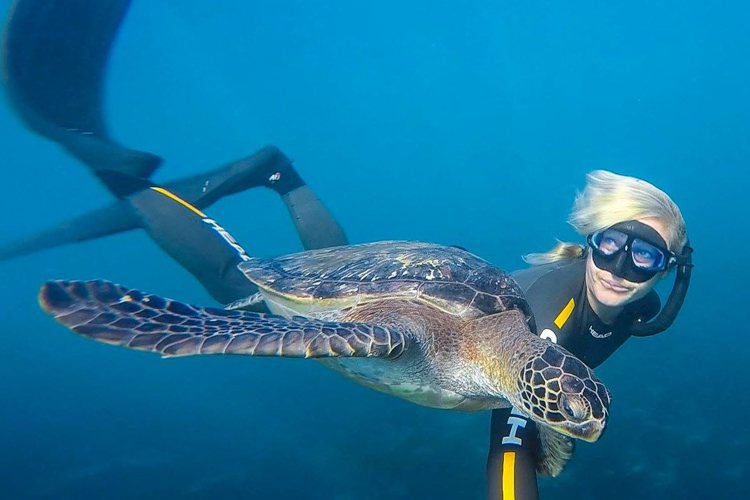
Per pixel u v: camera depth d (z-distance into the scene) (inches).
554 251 49.4
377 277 43.1
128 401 103.6
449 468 74.4
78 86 85.6
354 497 70.5
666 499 67.0
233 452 83.0
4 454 86.4
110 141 78.2
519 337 36.5
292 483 74.3
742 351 99.9
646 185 39.4
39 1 84.7
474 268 43.3
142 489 75.4
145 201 68.2
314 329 32.5
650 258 38.6
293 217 75.1
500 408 40.4
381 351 32.6
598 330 44.6
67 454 85.6
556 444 35.7
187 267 65.2
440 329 38.9
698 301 126.5
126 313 31.4
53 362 125.3
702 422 80.6
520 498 33.8
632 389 91.4
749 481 68.8
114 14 93.0
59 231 71.8
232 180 74.8
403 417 87.7
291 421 90.1
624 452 75.5
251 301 56.2
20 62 82.6
